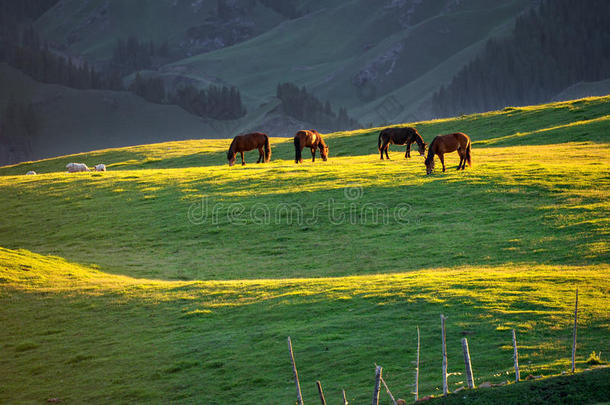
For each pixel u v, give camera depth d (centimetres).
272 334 1747
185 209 3694
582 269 2058
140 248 3192
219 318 1970
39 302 2311
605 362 1248
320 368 1484
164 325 1978
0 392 1625
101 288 2462
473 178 3531
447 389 1229
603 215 2644
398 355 1481
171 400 1454
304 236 3075
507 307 1683
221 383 1500
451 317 1667
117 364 1717
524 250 2405
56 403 1528
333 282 2208
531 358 1345
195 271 2767
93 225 3644
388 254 2658
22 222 3850
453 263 2400
